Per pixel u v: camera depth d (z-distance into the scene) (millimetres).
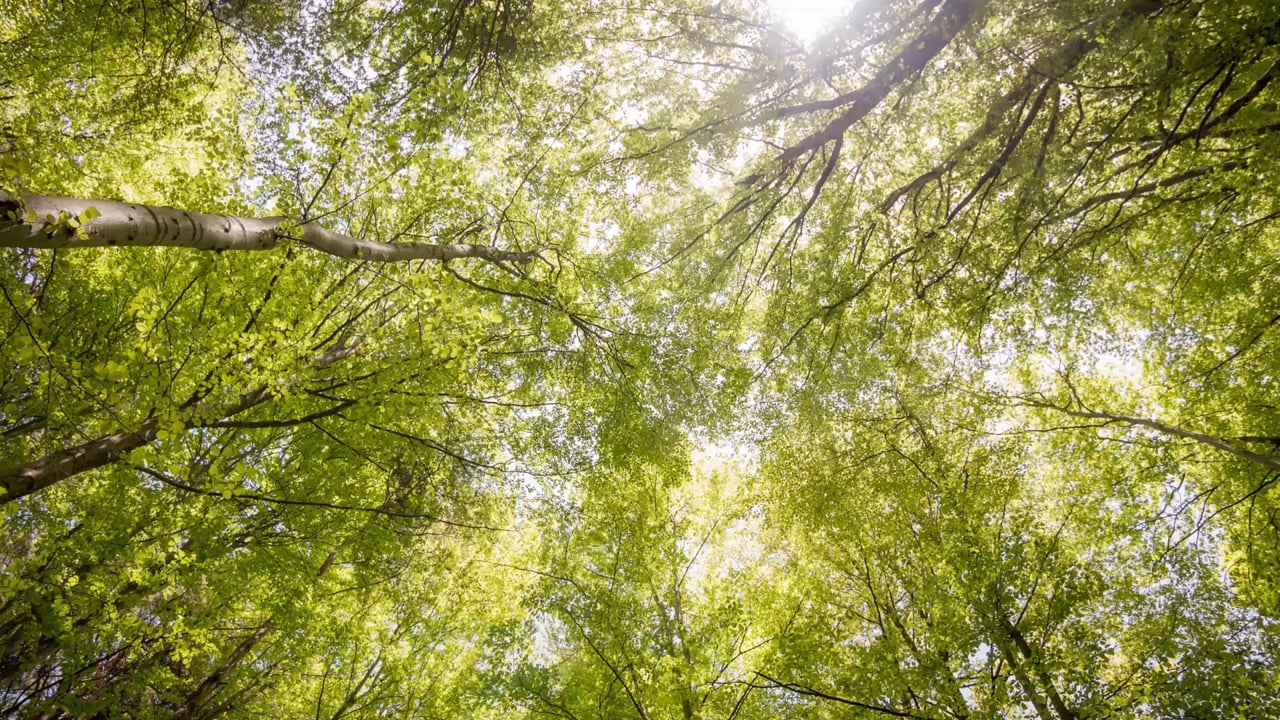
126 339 7730
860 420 12445
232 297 5719
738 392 11445
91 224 3002
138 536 7699
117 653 8023
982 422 12031
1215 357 10719
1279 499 9836
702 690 9578
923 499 11102
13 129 7086
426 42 9633
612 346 9969
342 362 6914
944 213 9641
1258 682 8211
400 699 11531
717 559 13438
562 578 11062
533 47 10070
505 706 12102
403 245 6449
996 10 7055
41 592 6586
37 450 6203
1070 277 9078
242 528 9125
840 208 10648
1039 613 9117
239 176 7164
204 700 9367
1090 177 8008
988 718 7871
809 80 9539
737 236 11664
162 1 8172
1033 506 11172
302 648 9859
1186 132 7031
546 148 9742
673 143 10219
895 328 10953
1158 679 8383
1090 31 6523
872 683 8742
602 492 11672
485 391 9344
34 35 7820
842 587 11586
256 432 8438
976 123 8633
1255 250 9750
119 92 8797
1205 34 5715
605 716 10250
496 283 8438
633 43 10609
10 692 7863
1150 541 10633
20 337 3473
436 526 11516
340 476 9188
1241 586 9953
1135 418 10430
